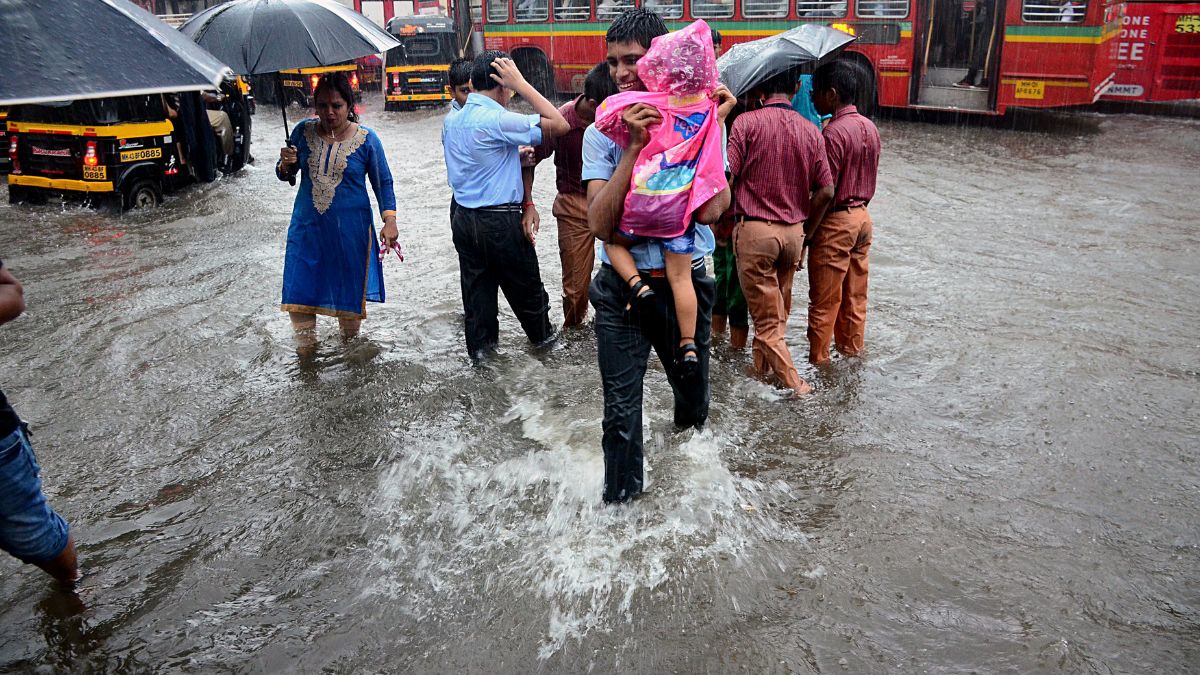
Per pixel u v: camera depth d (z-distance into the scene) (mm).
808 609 3121
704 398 4195
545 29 18359
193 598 3285
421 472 4105
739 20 15711
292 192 10594
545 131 4984
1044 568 3330
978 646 2934
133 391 5031
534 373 5266
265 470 4184
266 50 5055
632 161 3330
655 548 3473
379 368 5336
